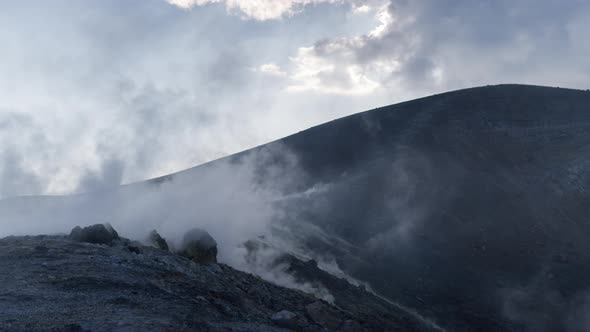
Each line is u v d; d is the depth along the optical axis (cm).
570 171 5316
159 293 1208
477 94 7331
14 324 872
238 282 1764
